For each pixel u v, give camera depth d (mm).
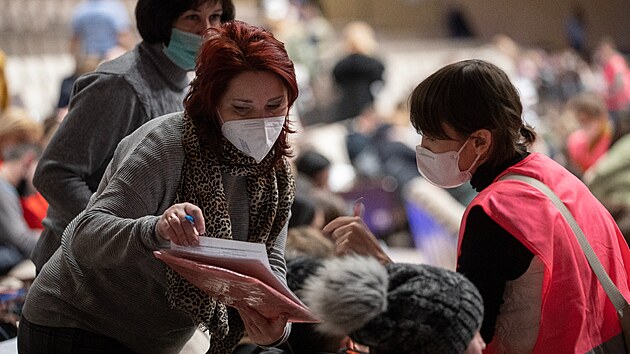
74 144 4113
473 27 33781
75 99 4172
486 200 3510
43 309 3682
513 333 3527
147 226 3211
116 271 3555
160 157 3416
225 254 3232
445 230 9586
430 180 3734
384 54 27641
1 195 6984
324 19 31531
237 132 3389
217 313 3604
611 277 3705
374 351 2941
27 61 19734
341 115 19000
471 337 2877
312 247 4430
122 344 3676
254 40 3387
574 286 3496
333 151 16422
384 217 11680
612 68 21016
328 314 2873
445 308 2826
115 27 15617
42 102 18719
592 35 35438
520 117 3627
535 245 3420
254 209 3625
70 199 4086
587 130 12586
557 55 30266
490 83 3562
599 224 3727
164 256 3145
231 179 3547
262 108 3383
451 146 3619
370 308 2809
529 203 3506
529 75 24594
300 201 6184
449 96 3555
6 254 6738
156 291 3600
